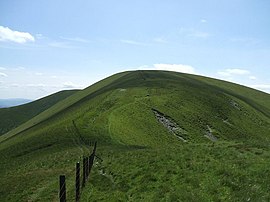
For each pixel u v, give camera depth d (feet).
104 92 413.80
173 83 488.02
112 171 106.22
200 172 80.12
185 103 407.85
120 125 289.53
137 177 90.22
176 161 95.45
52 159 181.88
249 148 104.32
